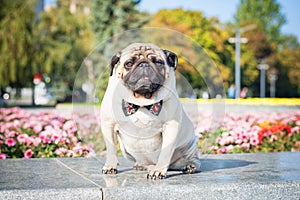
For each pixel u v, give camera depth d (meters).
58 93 8.48
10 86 7.06
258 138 1.92
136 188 0.92
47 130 1.82
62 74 7.59
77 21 7.47
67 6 7.80
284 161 1.32
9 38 6.57
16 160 1.32
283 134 2.05
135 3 5.14
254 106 3.92
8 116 2.69
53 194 0.89
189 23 6.12
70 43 7.47
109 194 0.91
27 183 0.96
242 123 2.20
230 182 0.97
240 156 1.44
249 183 0.96
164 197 0.92
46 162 1.28
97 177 1.03
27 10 6.68
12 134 1.79
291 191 0.97
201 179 1.01
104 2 5.09
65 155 1.64
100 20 5.13
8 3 6.70
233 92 7.28
